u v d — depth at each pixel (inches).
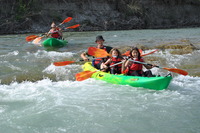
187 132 137.8
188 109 167.5
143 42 467.8
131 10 925.2
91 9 873.5
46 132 139.5
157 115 158.7
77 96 193.8
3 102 180.9
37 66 290.7
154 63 305.7
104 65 243.4
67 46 431.2
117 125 146.7
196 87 217.3
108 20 855.7
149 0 1010.7
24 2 734.5
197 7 1125.7
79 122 150.6
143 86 209.5
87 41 497.0
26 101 183.0
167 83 199.9
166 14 1035.3
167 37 560.7
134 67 227.5
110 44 446.6
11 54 351.6
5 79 241.1
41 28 730.8
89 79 244.2
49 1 801.6
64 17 801.6
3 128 143.6
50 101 182.9
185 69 279.6
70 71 274.8
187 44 422.6
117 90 207.3
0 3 705.0
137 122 150.0
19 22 704.4
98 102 180.9
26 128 143.9
